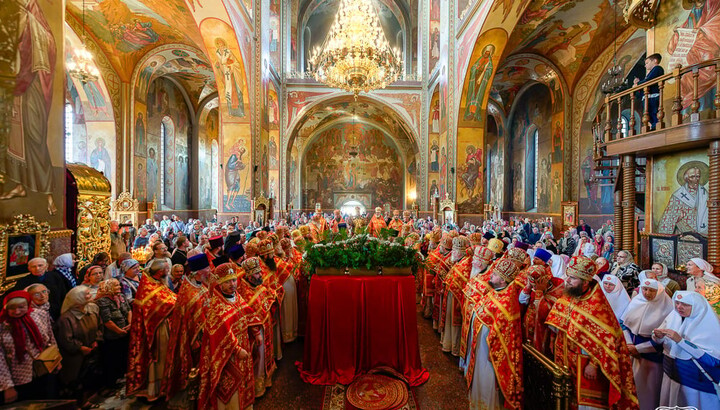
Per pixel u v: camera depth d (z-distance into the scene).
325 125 33.69
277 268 5.32
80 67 10.51
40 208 4.22
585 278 2.99
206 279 3.85
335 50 12.40
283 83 24.28
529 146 21.62
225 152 16.06
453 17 16.97
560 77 16.91
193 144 24.62
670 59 6.39
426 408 3.91
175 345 4.02
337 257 4.73
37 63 4.15
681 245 5.75
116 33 14.74
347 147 35.16
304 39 31.00
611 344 2.81
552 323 3.16
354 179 35.19
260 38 17.00
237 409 3.32
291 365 4.95
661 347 3.40
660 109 5.37
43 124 4.25
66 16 13.26
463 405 3.98
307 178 34.97
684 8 6.11
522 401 3.28
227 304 3.35
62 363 3.84
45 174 4.30
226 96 15.75
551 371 3.03
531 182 21.67
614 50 14.05
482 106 16.09
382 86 13.80
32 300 3.37
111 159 15.94
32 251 4.08
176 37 15.52
